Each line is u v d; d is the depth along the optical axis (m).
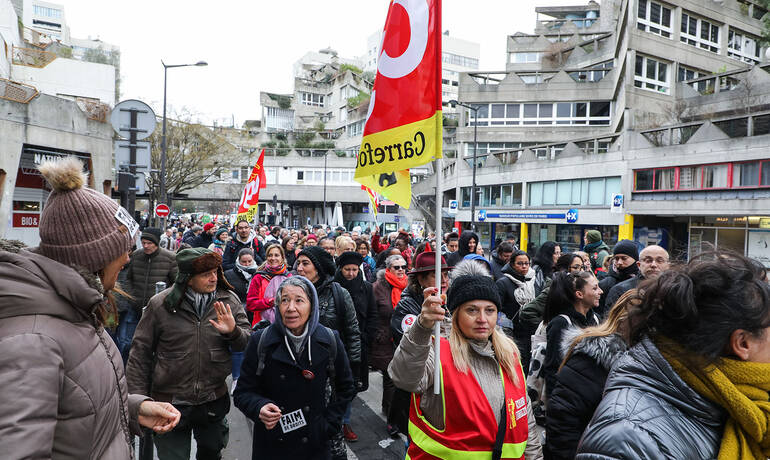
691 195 21.41
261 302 5.54
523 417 2.41
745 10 31.89
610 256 7.39
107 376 1.46
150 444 3.29
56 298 1.32
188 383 3.37
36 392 1.17
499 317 5.34
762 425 1.19
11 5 28.91
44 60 30.09
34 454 1.12
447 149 51.16
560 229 29.48
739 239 20.42
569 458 2.40
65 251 1.42
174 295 3.34
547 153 29.83
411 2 2.75
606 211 25.80
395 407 3.23
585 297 3.59
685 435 1.22
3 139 14.07
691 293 1.25
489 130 39.00
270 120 76.12
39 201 17.50
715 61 30.53
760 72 22.19
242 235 8.95
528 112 38.56
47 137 15.68
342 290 4.32
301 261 4.21
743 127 19.53
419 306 4.45
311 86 77.94
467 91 39.31
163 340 3.38
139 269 5.82
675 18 28.94
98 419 1.39
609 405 1.34
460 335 2.45
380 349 5.36
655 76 28.62
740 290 1.24
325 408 2.93
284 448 2.80
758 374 1.22
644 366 1.35
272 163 58.16
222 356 3.48
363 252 8.55
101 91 32.66
